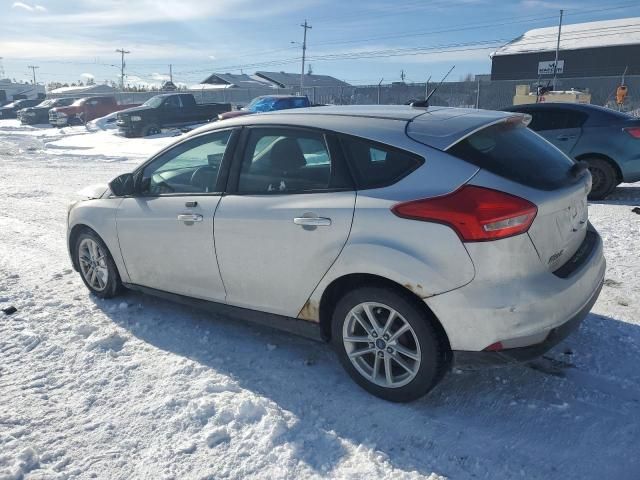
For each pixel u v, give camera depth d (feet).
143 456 9.29
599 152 28.04
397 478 8.71
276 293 11.76
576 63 159.33
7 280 17.99
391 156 10.37
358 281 10.66
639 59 152.05
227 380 11.52
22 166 51.42
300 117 11.92
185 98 87.56
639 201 28.27
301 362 12.38
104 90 206.08
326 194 10.87
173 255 13.52
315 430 9.93
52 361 12.55
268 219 11.48
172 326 14.30
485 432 9.87
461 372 11.81
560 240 10.19
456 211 9.36
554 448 9.42
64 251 21.53
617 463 9.01
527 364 12.09
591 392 11.02
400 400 10.58
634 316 14.37
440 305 9.56
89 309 15.49
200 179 13.24
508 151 10.48
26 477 8.79
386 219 9.96
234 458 9.20
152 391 11.22
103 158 58.08
